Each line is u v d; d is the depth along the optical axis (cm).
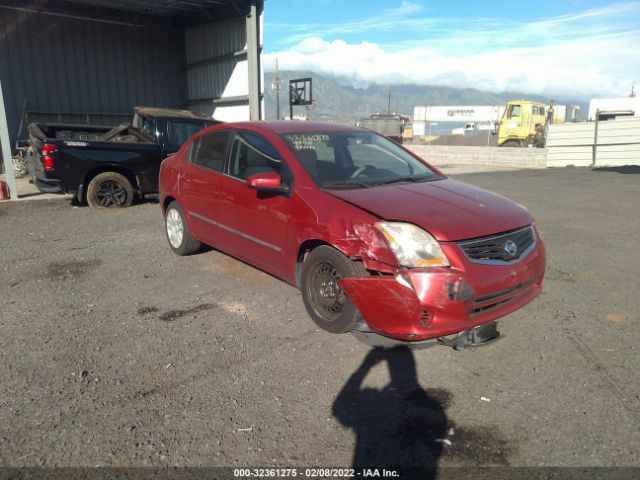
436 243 320
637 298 462
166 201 611
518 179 1427
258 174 399
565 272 539
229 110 1675
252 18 1436
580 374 329
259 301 455
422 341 343
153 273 536
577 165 1881
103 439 263
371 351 362
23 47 1529
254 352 359
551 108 2914
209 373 330
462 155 2144
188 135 980
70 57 1622
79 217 839
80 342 373
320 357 353
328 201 374
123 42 1725
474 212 351
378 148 484
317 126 490
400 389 313
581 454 253
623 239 679
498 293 334
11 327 399
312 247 395
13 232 726
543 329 397
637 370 333
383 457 252
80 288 490
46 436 265
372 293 329
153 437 265
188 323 408
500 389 313
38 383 316
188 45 1831
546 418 283
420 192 386
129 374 328
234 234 479
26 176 1357
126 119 1770
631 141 1781
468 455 254
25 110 1552
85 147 871
